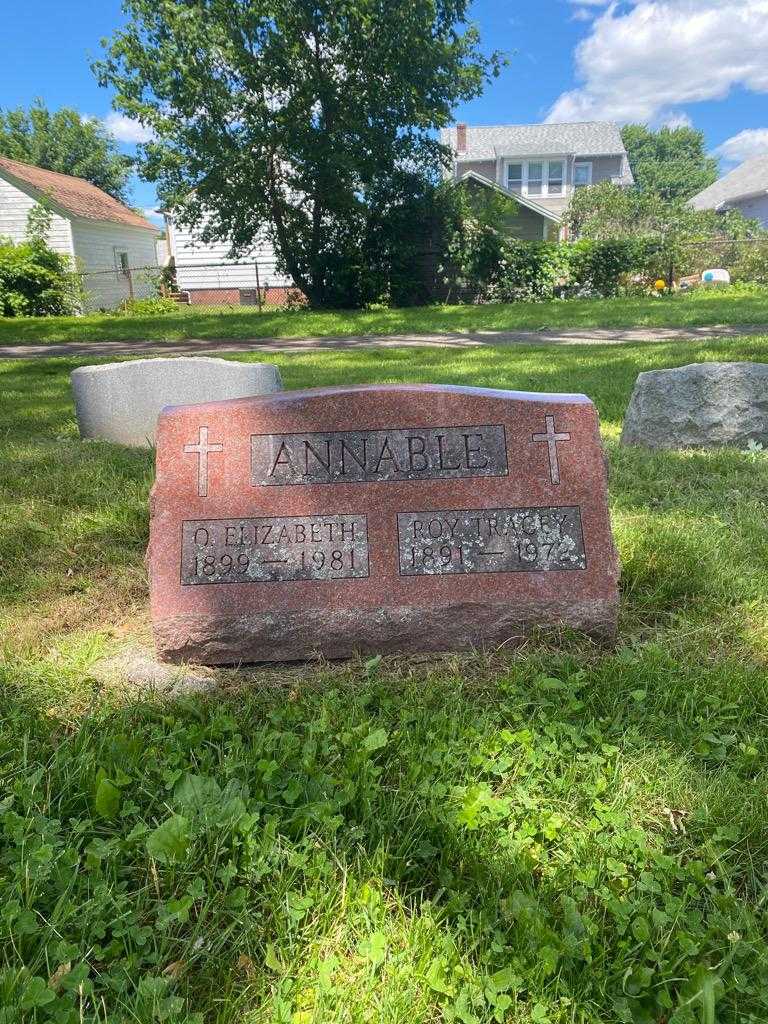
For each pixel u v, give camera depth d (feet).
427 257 77.82
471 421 10.59
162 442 10.53
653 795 7.59
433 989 5.63
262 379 22.41
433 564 10.36
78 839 6.80
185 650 10.34
